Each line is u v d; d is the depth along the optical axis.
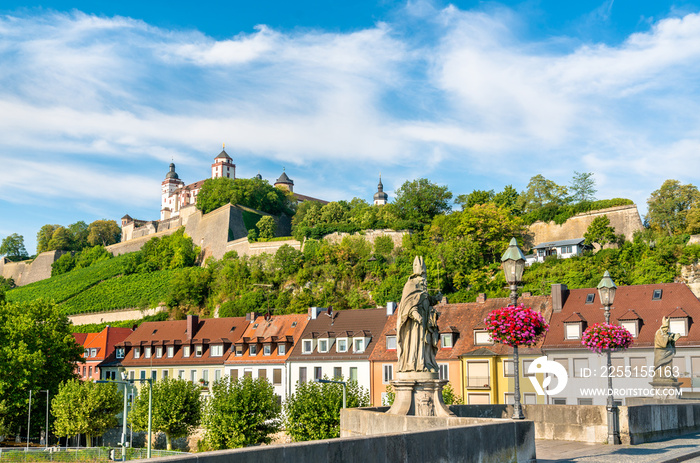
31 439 70.31
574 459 15.93
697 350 49.38
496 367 56.47
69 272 179.12
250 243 140.88
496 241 116.75
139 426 62.00
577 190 130.12
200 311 127.06
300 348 69.50
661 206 111.12
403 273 114.56
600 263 97.19
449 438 12.32
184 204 195.88
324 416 48.81
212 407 55.59
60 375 65.44
